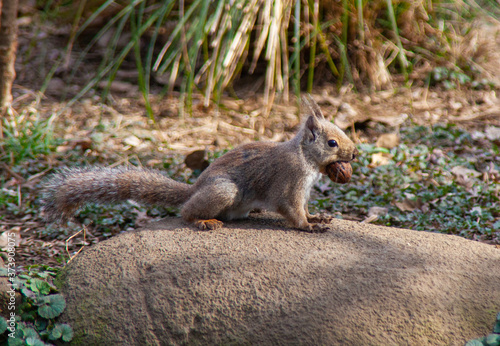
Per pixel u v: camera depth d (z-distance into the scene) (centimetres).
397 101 1548
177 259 678
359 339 571
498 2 1969
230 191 751
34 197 1062
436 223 947
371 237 707
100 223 985
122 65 1650
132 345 622
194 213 761
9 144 1207
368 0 1563
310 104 809
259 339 595
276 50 1489
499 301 602
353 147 771
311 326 588
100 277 679
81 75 1617
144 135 1335
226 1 1370
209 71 1405
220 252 679
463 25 1806
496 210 970
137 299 648
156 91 1560
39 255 870
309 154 758
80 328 645
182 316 625
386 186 1085
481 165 1177
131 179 818
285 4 1402
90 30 1714
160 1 1631
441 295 602
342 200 1050
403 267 639
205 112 1463
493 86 1631
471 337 571
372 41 1594
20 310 660
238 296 625
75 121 1405
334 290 614
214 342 606
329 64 1591
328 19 1533
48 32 1744
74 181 827
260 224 769
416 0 1645
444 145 1302
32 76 1606
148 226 770
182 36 1395
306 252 671
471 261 655
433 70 1653
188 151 1273
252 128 1395
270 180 753
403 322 579
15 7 1248
